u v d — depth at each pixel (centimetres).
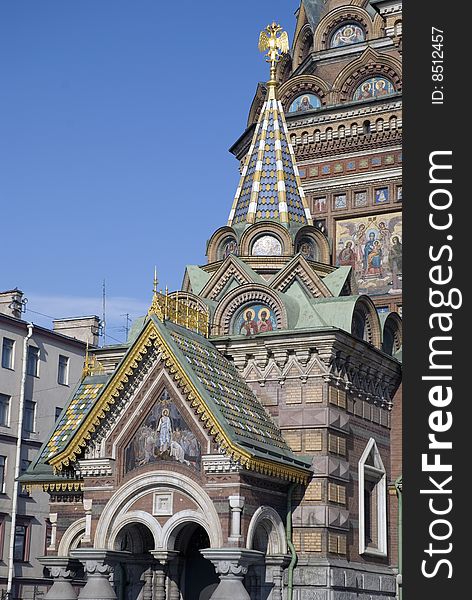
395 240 4478
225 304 3672
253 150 4172
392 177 4550
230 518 2927
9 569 6184
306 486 3303
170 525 3014
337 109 4725
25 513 6438
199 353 3297
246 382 3497
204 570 3431
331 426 3356
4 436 6338
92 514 3111
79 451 3144
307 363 3416
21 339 6625
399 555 3688
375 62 4756
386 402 3853
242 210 4081
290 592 3197
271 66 4297
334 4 5131
